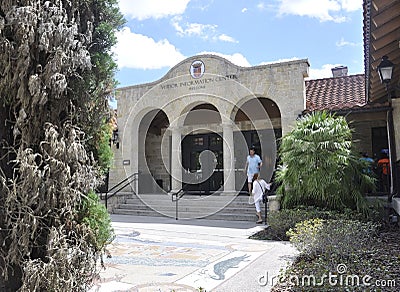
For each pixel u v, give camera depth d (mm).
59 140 2949
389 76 7777
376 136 13414
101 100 3549
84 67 3125
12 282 2818
